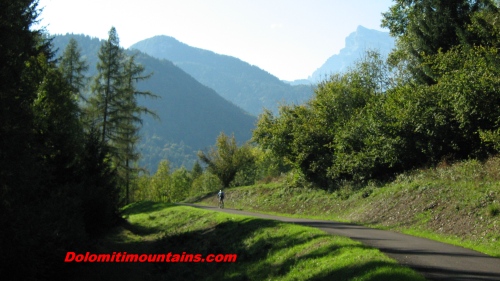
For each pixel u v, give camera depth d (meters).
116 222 28.06
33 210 15.04
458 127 21.53
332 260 11.10
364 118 28.47
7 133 13.77
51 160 21.81
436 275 9.09
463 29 25.70
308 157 33.97
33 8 17.17
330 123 34.06
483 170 18.03
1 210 12.92
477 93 19.20
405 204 19.92
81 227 17.27
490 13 23.75
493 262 10.45
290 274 11.73
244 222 20.77
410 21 31.05
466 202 16.28
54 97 24.27
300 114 38.19
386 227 18.50
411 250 11.91
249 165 58.97
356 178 28.89
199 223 26.11
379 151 26.06
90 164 25.16
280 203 35.91
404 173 24.25
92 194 22.19
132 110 42.28
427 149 23.25
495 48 21.02
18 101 14.38
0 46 14.10
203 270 16.72
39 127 19.84
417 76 28.39
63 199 18.50
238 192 47.22
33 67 20.91
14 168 13.98
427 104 23.11
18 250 12.32
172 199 80.19
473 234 14.12
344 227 18.20
